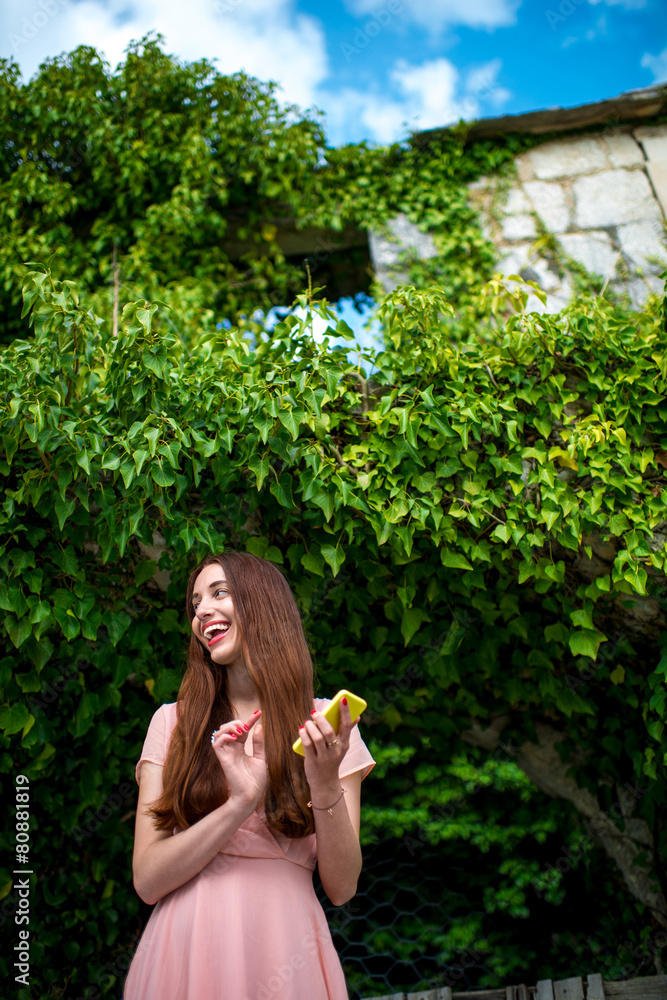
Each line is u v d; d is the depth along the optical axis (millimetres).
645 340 2623
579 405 2617
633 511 2414
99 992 2801
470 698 3168
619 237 4062
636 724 2863
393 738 3330
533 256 4062
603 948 3109
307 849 1452
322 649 2826
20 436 2238
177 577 2459
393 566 2568
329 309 2438
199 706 1539
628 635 2701
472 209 4215
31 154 4398
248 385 2285
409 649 2971
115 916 2830
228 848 1384
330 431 2441
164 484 2182
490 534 2471
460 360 2527
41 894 2768
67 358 2301
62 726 2633
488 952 3250
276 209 4469
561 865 3197
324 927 1409
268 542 2418
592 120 4270
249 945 1290
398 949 3201
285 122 4410
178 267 4355
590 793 3217
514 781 3148
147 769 1514
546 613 2758
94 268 4266
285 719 1494
